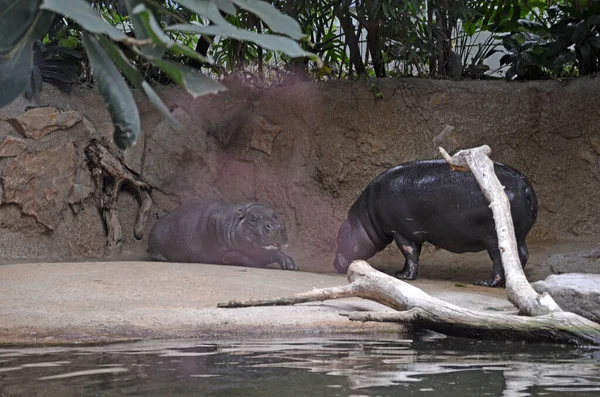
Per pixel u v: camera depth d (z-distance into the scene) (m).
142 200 12.93
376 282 6.70
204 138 13.75
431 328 6.16
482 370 4.24
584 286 6.44
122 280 8.02
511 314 6.27
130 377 3.89
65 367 4.25
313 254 13.05
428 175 10.12
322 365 4.37
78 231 12.32
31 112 11.60
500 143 12.95
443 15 13.17
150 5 1.19
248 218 11.30
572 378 3.96
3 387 3.58
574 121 12.64
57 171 11.91
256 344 5.41
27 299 6.82
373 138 12.98
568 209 12.59
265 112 13.61
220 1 1.20
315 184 13.24
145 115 13.35
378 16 12.54
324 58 14.23
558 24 12.95
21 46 1.14
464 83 13.09
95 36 1.16
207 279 8.26
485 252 12.63
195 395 3.39
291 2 12.27
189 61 12.91
